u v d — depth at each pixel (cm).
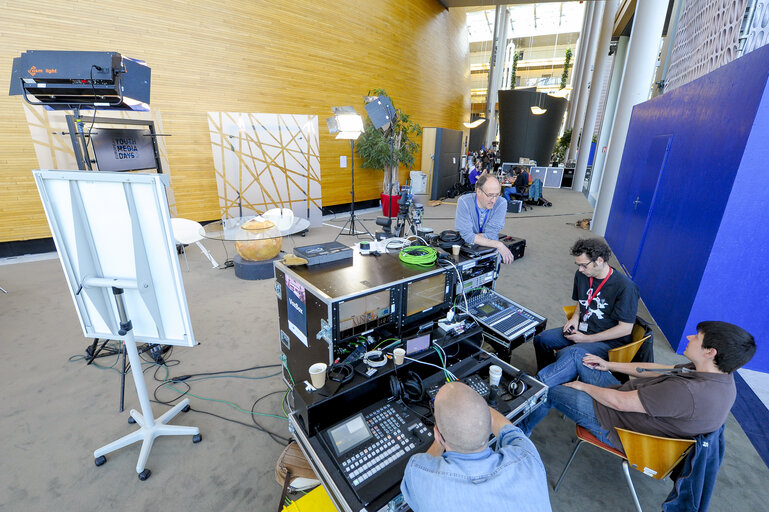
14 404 226
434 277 192
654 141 430
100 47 475
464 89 1306
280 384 252
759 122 232
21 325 319
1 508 162
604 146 1055
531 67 2311
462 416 94
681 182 336
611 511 167
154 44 513
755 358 274
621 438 151
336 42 708
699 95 322
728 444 205
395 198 770
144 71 286
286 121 629
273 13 612
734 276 262
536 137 1428
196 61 553
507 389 162
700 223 286
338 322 157
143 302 156
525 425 190
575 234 677
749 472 188
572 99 1606
